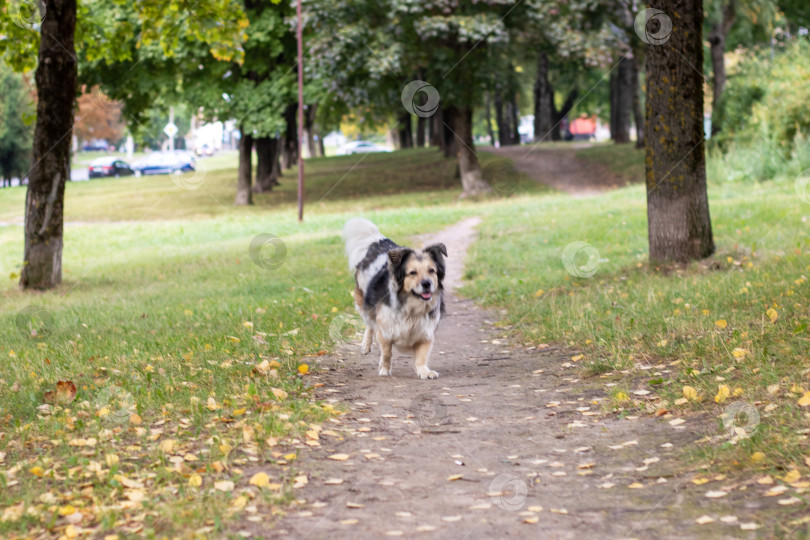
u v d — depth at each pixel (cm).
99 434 501
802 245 1204
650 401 563
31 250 1388
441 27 2652
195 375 662
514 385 667
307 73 2980
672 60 1085
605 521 368
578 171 3738
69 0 1345
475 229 2081
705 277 994
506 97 3391
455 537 357
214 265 1669
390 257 695
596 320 845
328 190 3675
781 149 2509
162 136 6306
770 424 459
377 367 762
